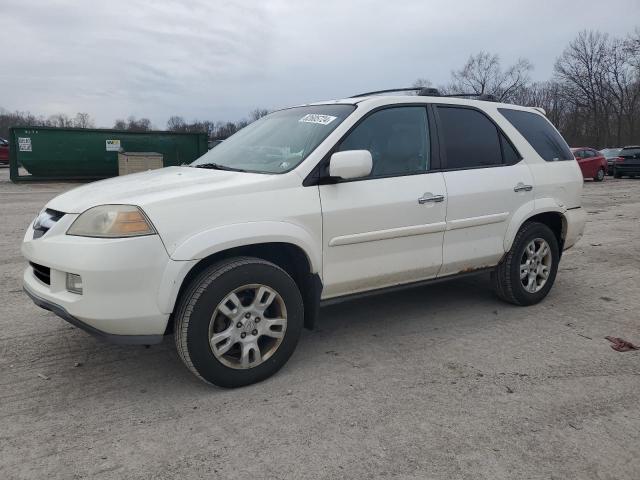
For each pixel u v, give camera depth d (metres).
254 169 3.72
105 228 2.95
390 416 3.01
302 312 3.51
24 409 3.06
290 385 3.39
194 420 2.96
